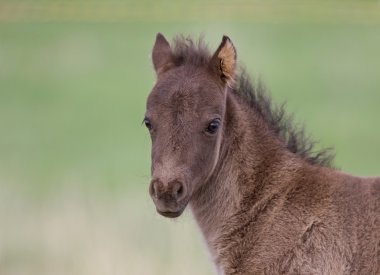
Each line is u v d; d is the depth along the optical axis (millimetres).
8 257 45344
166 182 25641
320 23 137250
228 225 27766
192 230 46156
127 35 129875
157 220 47031
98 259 43906
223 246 27766
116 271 43531
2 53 120750
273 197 27516
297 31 129750
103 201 52469
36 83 105688
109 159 69250
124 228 47062
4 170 66062
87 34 131500
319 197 27109
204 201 28344
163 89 27047
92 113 90000
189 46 28609
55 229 48188
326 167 28453
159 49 29000
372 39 126625
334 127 77438
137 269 43469
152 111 26844
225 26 125750
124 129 83125
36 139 78438
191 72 27578
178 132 26328
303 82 96875
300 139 29047
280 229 27031
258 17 139250
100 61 116812
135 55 119312
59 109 93000
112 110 91625
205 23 128625
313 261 26453
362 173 62250
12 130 82812
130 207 50938
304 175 27703
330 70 104625
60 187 58344
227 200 27922
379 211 26531
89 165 67312
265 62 105812
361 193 26984
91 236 46531
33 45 125125
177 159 26031
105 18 141875
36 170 65688
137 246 45219
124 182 59188
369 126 77750
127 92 100500
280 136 28875
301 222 26891
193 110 26578
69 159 70375
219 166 28047
